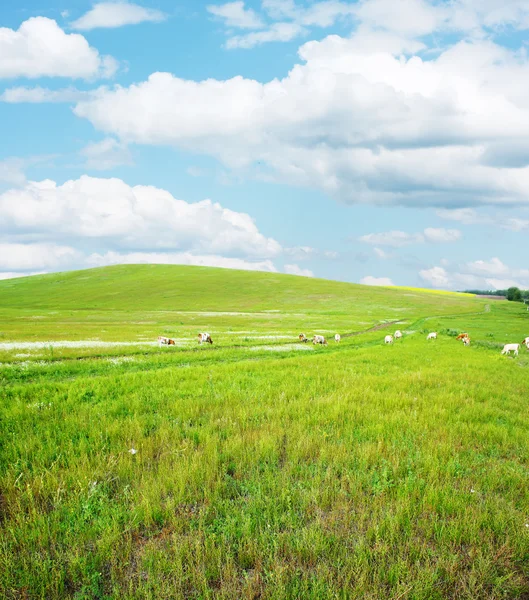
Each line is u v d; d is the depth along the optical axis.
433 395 13.41
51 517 5.58
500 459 7.99
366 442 8.30
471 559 4.89
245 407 11.10
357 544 4.95
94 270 183.25
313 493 6.13
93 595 4.30
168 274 168.50
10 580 4.37
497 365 22.94
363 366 20.83
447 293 173.75
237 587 4.41
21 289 149.62
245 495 6.37
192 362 24.17
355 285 158.38
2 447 8.11
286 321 75.94
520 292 160.62
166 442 8.40
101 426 9.30
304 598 4.20
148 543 4.99
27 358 23.84
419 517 5.75
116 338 40.97
